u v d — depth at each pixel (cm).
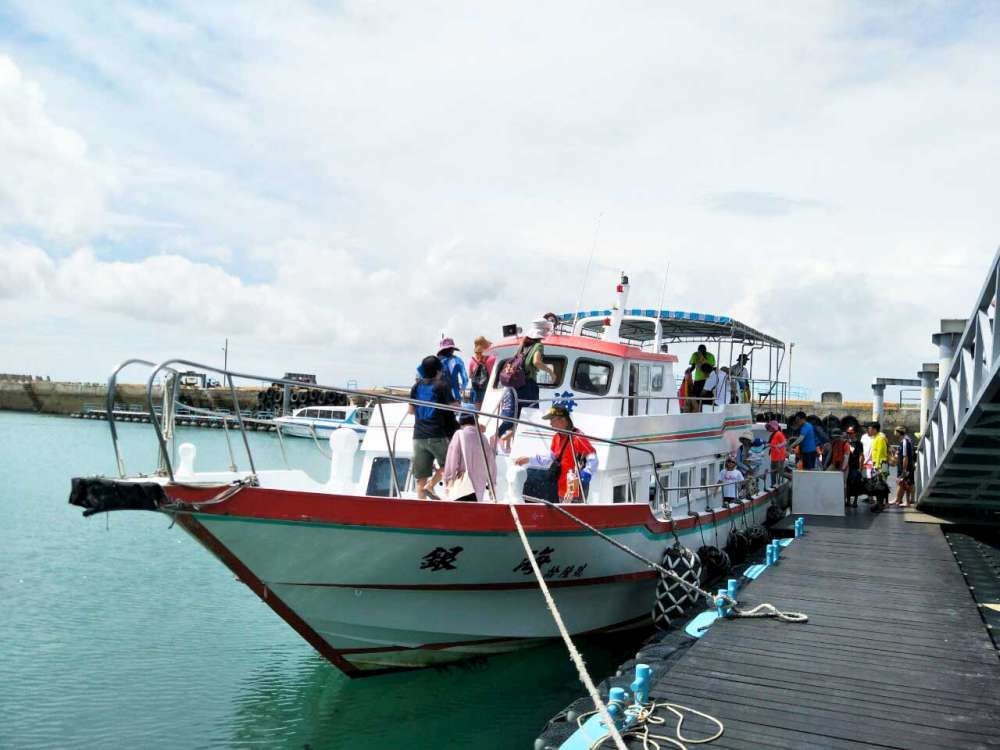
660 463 1220
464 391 1002
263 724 892
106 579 1541
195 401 6756
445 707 946
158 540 1920
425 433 903
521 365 1112
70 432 6050
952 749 557
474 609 948
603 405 1173
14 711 910
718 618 893
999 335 973
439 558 865
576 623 1071
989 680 693
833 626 859
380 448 1081
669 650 812
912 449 1914
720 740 571
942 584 1059
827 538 1430
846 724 599
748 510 1546
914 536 1452
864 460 2230
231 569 795
